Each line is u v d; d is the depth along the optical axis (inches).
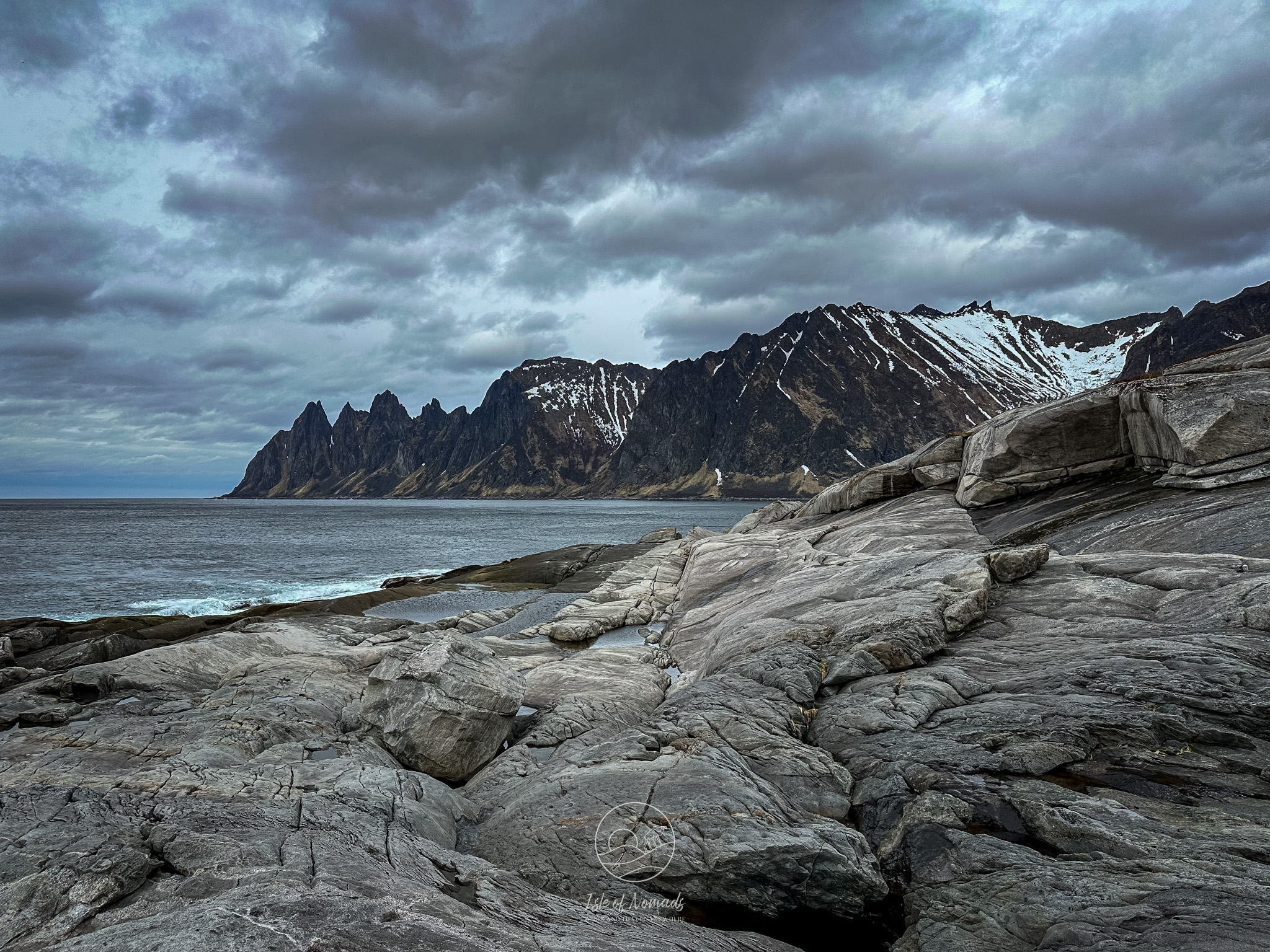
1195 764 376.5
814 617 699.4
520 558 2018.9
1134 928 232.7
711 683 581.3
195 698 684.1
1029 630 584.1
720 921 310.5
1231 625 500.7
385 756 508.7
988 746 411.8
